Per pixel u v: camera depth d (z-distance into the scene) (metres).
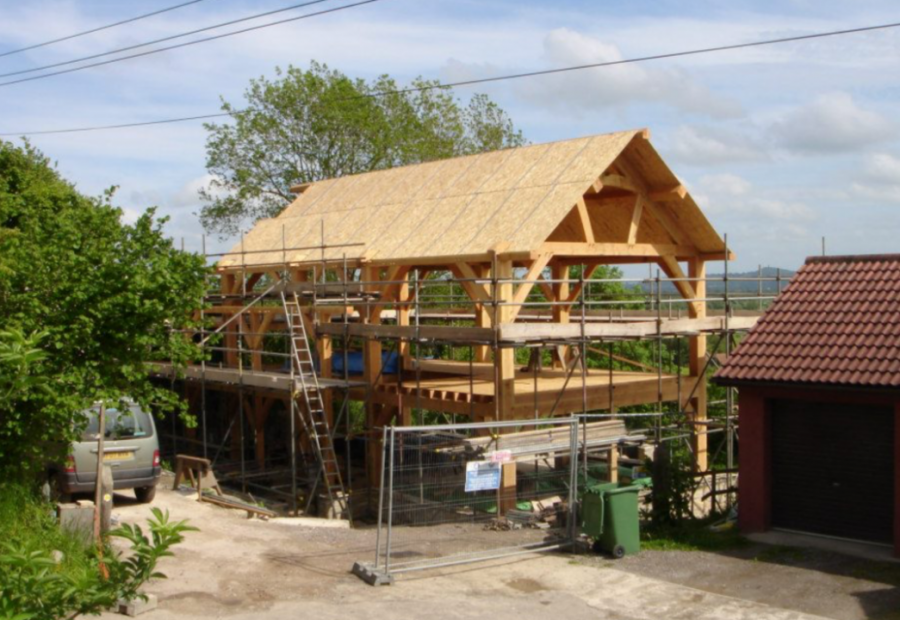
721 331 20.58
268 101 37.41
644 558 13.30
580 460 16.58
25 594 4.73
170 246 12.73
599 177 18.64
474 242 18.11
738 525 14.91
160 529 5.34
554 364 24.20
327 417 21.34
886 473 13.72
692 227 20.73
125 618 10.12
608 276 35.75
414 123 38.88
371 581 11.88
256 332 23.25
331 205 24.64
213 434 27.02
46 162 25.00
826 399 13.95
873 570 12.58
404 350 22.06
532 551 13.45
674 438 18.66
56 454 12.40
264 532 14.69
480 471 13.26
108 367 12.09
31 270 11.62
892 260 15.59
